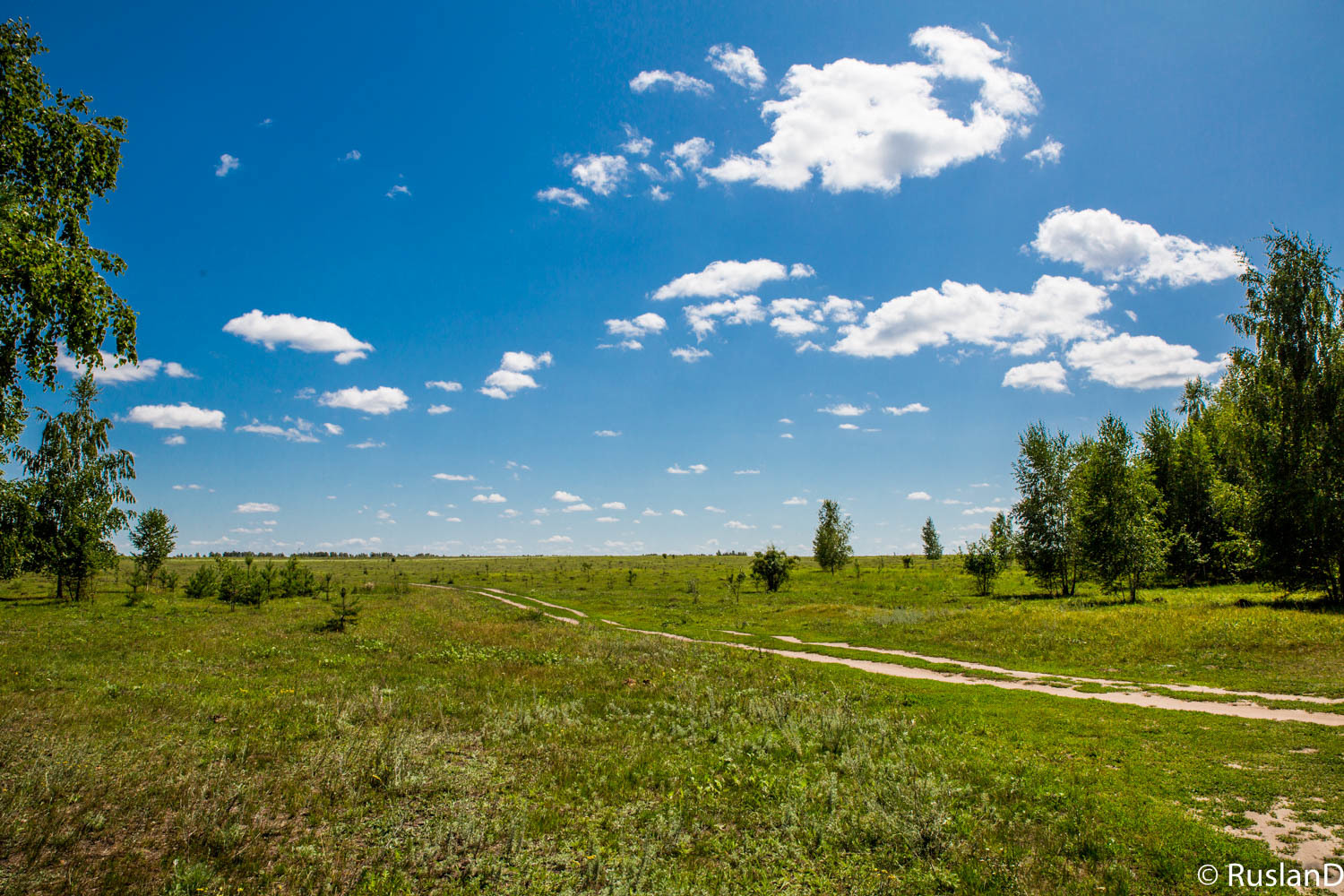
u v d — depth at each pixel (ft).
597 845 25.88
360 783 30.55
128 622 96.99
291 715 42.29
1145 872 23.52
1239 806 28.96
